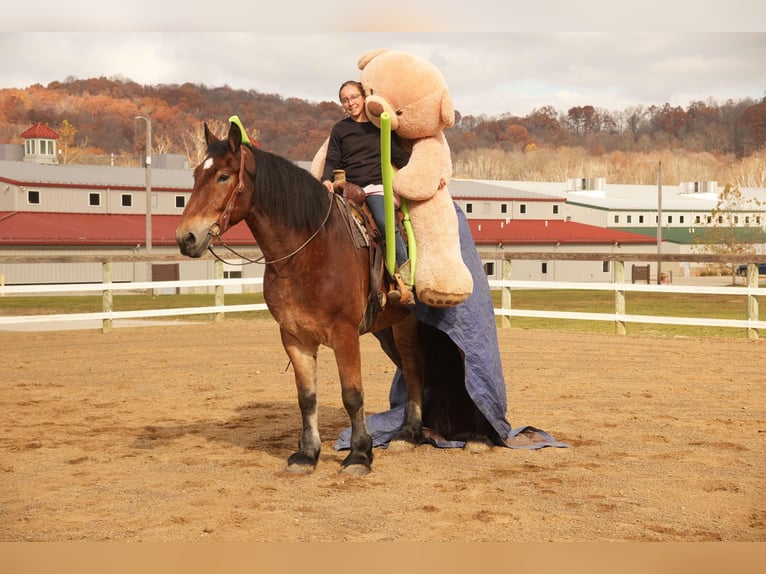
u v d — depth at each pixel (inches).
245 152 199.9
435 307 223.1
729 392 335.0
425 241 219.5
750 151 4800.7
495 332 239.1
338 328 207.6
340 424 279.9
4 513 179.2
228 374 390.9
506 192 2154.3
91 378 379.2
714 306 962.7
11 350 475.8
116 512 179.5
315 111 4239.7
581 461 224.7
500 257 595.5
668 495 191.9
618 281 553.3
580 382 359.9
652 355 446.0
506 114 5142.7
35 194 1577.3
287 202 199.9
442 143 223.0
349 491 195.8
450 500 187.8
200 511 179.8
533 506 182.9
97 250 1455.5
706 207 2559.1
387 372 397.1
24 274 1403.8
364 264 213.9
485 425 238.4
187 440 253.6
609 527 169.3
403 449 238.4
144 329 589.0
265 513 177.9
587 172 4603.8
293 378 379.6
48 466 220.2
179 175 1845.5
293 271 202.5
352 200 218.1
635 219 2504.9
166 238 1517.0
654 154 4822.8
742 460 225.1
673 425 272.5
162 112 4111.7
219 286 633.6
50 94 4222.4
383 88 215.2
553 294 1283.2
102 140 4077.3
